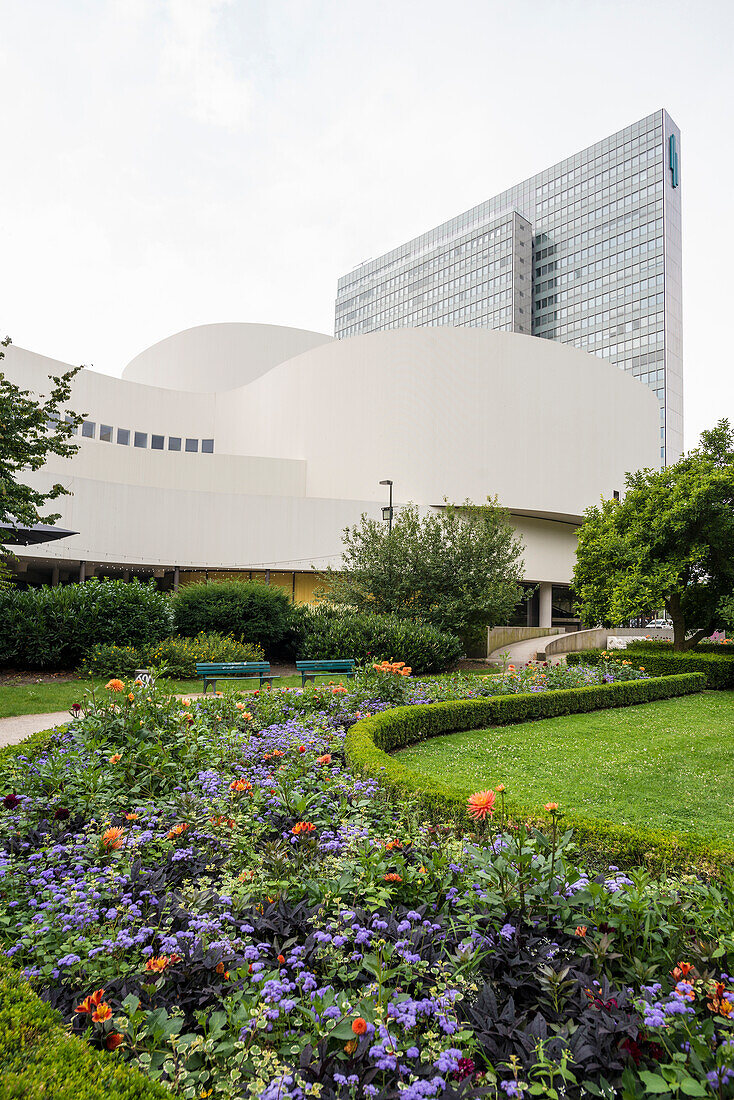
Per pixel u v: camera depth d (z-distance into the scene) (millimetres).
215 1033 1985
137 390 39094
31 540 18125
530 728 10312
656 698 13688
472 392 35375
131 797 4672
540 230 91562
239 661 16422
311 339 48156
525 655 25438
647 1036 1964
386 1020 2068
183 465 33375
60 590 14383
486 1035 2043
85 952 2506
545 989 2193
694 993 2166
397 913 2830
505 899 2734
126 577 33656
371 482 35031
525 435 36031
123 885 3086
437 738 9367
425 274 98438
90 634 14078
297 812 4129
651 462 42625
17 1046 1792
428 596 20141
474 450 35031
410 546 21016
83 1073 1709
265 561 30234
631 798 6516
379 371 35500
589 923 2582
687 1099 1774
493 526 21516
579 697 11945
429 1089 1710
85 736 5797
